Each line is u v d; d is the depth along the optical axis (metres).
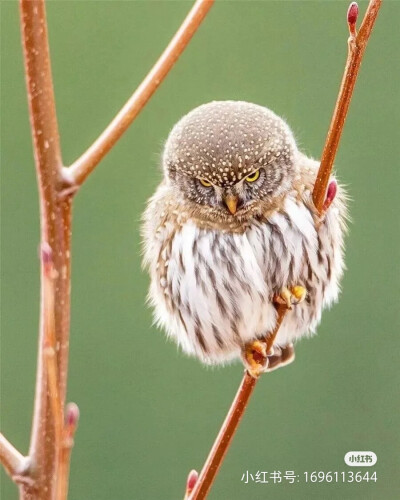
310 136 3.46
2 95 3.49
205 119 3.30
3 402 3.49
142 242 3.33
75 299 3.49
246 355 3.31
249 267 3.29
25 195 3.49
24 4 3.13
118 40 3.48
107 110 3.48
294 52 3.47
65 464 2.90
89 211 3.48
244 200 3.29
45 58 3.14
